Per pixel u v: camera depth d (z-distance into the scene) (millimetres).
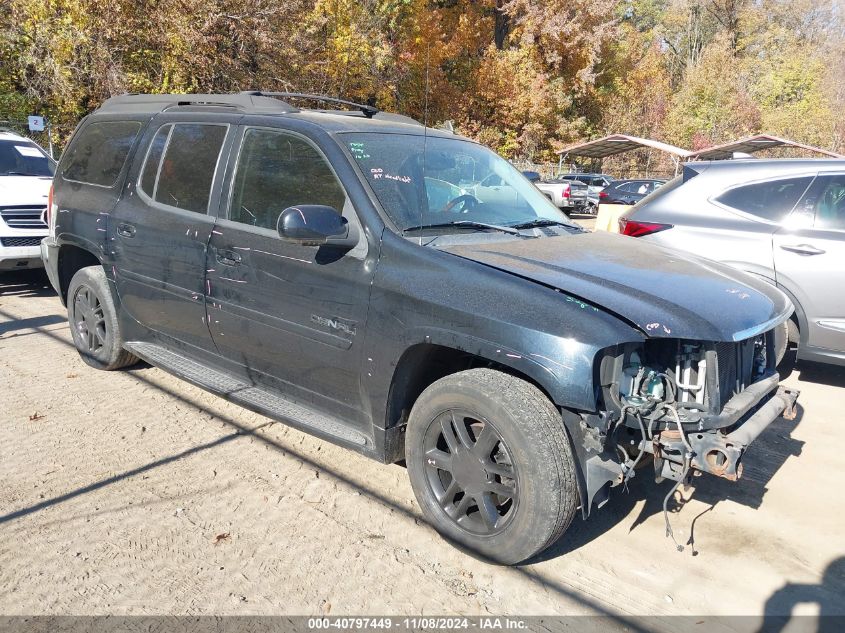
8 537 3066
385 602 2730
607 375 2688
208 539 3109
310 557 3006
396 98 27031
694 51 57750
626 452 2852
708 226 5629
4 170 8383
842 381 5691
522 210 4039
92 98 17328
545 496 2695
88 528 3158
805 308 5250
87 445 3996
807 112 43375
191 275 4086
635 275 3182
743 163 5695
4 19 16125
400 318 3086
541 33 34062
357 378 3314
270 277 3617
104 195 4828
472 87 33906
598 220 13086
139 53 17062
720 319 2893
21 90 17641
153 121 4641
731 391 3010
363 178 3402
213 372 4266
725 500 3664
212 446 4043
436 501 3131
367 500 3506
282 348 3648
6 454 3850
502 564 2957
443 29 32844
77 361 5426
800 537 3324
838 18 54844
